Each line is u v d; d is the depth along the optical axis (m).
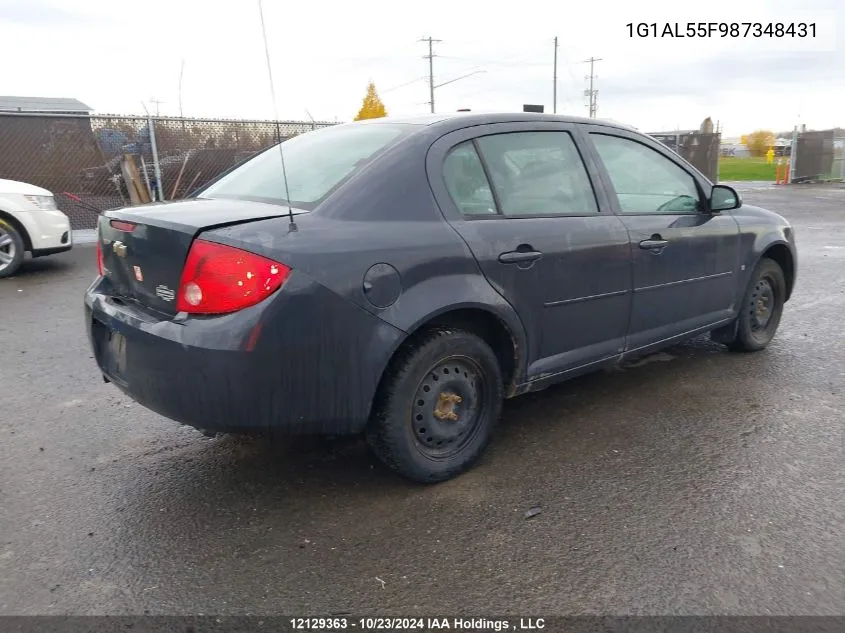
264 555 2.75
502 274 3.32
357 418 2.93
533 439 3.81
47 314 6.78
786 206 18.78
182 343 2.69
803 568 2.62
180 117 12.30
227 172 4.11
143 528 2.96
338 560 2.72
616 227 3.89
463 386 3.31
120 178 12.25
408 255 2.99
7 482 3.37
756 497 3.15
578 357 3.80
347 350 2.84
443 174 3.27
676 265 4.27
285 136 13.12
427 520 3.00
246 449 3.73
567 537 2.85
